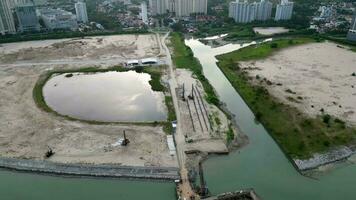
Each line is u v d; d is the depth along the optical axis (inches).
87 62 6353.3
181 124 3831.2
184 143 3425.2
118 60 6441.9
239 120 4025.6
